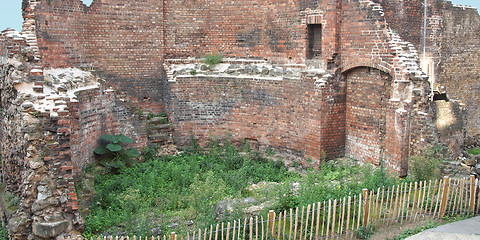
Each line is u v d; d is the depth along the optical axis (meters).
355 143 18.25
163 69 21.22
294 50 19.16
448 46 21.36
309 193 12.97
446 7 20.73
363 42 17.06
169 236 10.53
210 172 14.78
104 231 12.83
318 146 17.95
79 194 14.59
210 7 21.27
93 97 17.47
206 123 21.00
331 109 18.03
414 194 12.36
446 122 16.66
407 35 19.11
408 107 15.73
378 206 12.75
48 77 16.00
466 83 22.69
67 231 12.49
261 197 14.28
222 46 21.42
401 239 11.35
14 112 13.83
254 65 20.61
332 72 17.97
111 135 18.23
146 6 20.50
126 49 20.31
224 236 11.25
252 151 20.31
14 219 12.84
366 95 17.58
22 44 14.25
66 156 12.86
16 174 14.14
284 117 19.30
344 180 15.81
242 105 20.45
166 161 19.53
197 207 12.87
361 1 16.91
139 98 20.92
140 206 13.53
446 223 12.27
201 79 20.72
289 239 10.91
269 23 20.05
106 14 19.58
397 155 16.03
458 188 12.88
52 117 12.74
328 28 17.83
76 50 18.44
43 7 16.64
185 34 21.45
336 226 12.07
